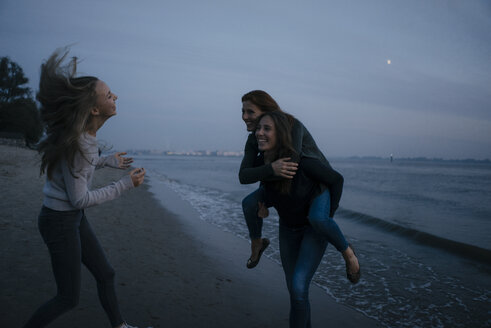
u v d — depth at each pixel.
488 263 5.35
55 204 1.59
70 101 1.55
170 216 7.98
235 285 3.67
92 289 2.96
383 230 7.95
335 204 1.95
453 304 3.61
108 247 4.59
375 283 4.21
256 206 2.34
